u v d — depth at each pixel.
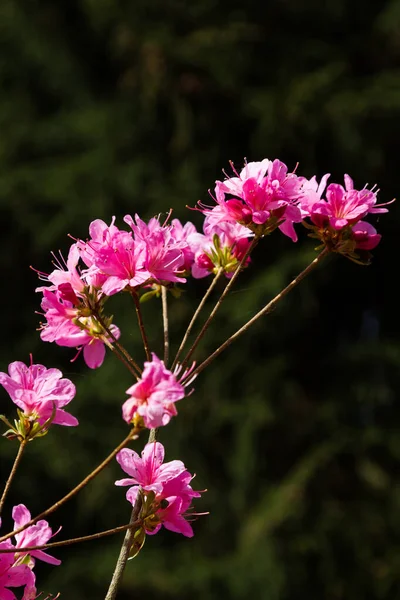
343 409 8.09
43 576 7.64
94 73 8.92
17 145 8.46
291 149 8.14
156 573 7.39
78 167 8.18
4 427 7.66
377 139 8.10
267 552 7.42
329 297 8.63
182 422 7.68
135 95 8.49
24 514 1.72
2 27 8.62
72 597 7.34
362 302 8.76
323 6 8.52
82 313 1.76
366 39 8.56
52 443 7.60
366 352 8.21
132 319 7.67
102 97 8.76
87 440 7.68
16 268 8.34
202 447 7.75
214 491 7.69
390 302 8.75
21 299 8.33
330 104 8.03
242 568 7.40
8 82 8.70
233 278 1.80
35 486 7.79
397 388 8.22
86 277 1.78
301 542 7.51
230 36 8.23
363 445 7.88
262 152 8.11
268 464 7.88
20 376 1.69
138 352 7.64
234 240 1.94
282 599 7.37
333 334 8.66
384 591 7.50
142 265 1.71
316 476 7.77
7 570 1.65
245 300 7.67
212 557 7.62
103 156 8.24
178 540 7.72
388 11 8.44
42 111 8.73
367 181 8.24
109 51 8.77
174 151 8.27
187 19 8.48
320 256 1.80
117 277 1.71
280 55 8.38
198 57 8.17
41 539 1.69
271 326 7.80
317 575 7.53
